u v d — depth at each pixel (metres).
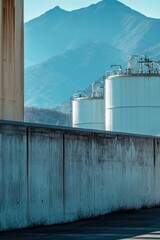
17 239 21.66
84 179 29.94
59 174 27.97
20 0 34.00
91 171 30.58
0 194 24.27
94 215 30.70
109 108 70.62
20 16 33.94
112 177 32.66
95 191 30.91
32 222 26.05
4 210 24.44
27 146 25.86
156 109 68.25
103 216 31.48
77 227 26.23
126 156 34.31
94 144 30.92
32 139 26.19
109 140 32.44
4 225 24.42
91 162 30.59
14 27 33.22
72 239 21.66
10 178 24.81
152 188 37.62
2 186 24.38
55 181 27.67
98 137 31.34
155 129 68.06
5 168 24.56
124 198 33.94
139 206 35.75
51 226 26.81
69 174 28.72
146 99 68.31
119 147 33.50
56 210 27.69
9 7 33.12
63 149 28.33
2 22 32.53
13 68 33.03
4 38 32.62
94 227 26.14
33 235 23.02
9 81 32.66
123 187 33.84
